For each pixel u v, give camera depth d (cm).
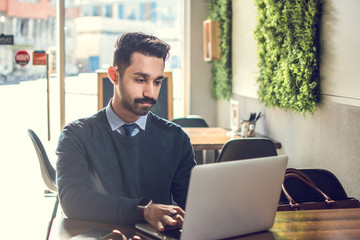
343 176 296
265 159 151
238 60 513
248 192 149
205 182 137
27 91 571
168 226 154
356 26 270
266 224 159
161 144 190
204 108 642
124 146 183
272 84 387
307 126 346
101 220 158
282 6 355
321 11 314
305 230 162
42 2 569
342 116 294
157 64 172
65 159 174
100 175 182
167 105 489
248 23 471
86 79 594
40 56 568
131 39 171
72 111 590
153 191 188
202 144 388
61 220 165
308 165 346
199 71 636
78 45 587
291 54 341
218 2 567
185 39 634
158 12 637
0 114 570
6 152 579
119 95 177
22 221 406
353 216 178
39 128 580
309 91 322
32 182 515
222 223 146
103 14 597
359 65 267
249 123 426
